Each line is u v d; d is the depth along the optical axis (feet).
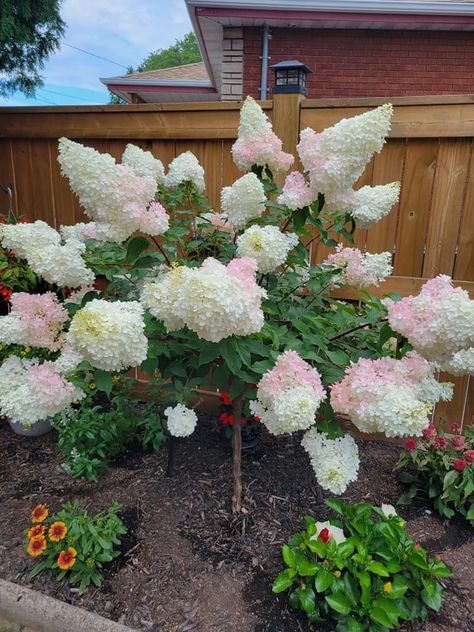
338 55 19.44
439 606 4.89
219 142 8.21
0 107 9.16
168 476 7.18
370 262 6.17
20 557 5.66
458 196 7.35
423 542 6.03
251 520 6.29
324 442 4.89
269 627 4.79
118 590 5.21
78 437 7.25
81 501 6.63
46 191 9.34
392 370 4.50
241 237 5.02
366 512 5.74
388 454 7.92
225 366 5.25
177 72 31.50
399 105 7.24
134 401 8.40
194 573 5.44
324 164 4.60
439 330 4.00
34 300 5.07
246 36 19.25
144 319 4.84
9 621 5.10
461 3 17.04
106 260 5.82
